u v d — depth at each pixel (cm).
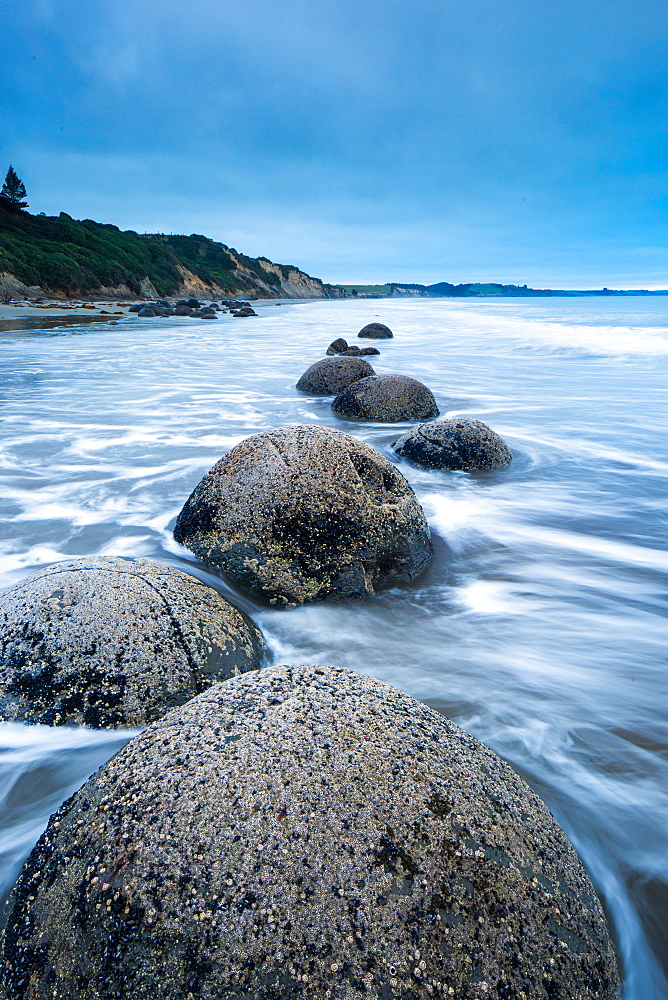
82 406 1077
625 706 305
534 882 159
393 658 339
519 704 305
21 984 147
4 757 250
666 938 201
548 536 518
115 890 148
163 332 2777
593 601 409
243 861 147
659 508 589
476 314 4422
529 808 182
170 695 263
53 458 750
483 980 140
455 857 155
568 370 1537
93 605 277
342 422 927
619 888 216
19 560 455
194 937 138
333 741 176
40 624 270
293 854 148
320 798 160
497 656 344
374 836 154
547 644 357
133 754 180
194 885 144
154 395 1188
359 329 3108
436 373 1502
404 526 400
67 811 175
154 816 158
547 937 152
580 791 255
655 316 3588
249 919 139
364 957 136
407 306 7431
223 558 384
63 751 251
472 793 172
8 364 1603
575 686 320
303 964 135
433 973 137
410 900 145
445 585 420
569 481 669
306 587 372
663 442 844
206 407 1066
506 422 967
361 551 379
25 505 581
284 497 376
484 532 524
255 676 209
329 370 1180
